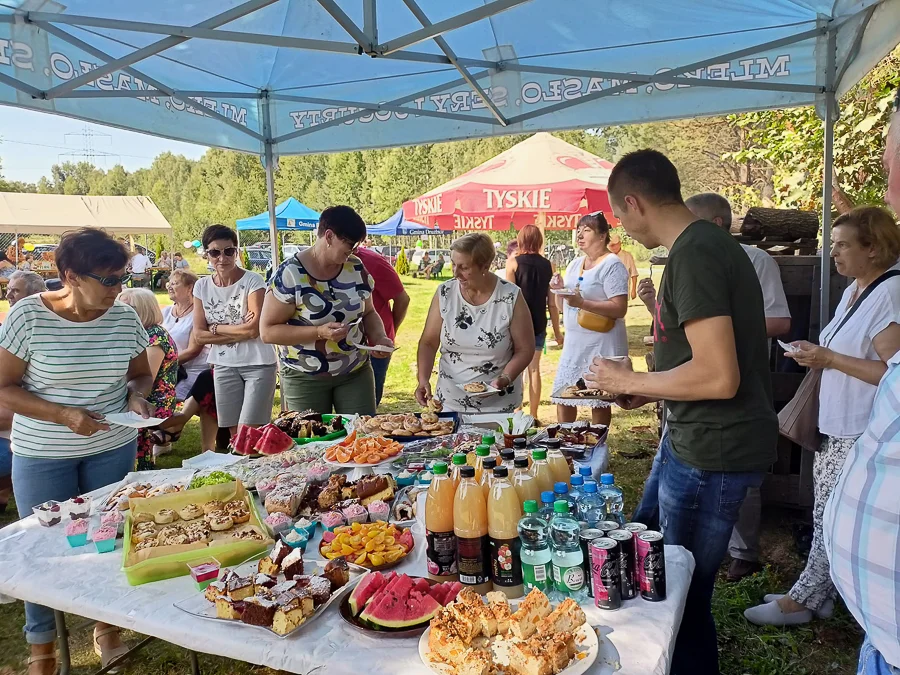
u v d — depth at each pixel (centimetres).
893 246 254
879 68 511
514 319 338
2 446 404
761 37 373
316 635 147
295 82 474
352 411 350
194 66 421
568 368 456
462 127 457
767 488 386
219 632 150
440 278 2869
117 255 238
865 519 106
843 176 560
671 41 386
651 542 152
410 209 977
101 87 365
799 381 375
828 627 290
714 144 1664
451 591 156
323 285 330
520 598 156
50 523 214
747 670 265
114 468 264
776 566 348
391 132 477
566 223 1260
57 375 245
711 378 175
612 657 133
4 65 312
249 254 3216
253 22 364
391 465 246
